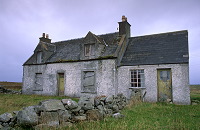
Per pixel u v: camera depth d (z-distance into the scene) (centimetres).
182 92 1284
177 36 1571
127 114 807
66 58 1809
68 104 608
